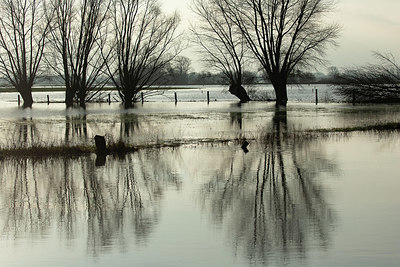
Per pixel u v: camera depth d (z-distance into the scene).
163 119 35.91
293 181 14.74
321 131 26.66
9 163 18.39
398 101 46.53
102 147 19.94
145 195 13.48
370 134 25.38
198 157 19.08
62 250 9.62
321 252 9.16
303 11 50.72
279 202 12.52
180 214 11.70
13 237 10.40
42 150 19.91
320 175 15.49
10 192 14.09
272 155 19.25
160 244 9.78
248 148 21.16
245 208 12.05
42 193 13.94
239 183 14.63
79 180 15.44
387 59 45.34
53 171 16.84
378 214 11.30
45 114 42.47
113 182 15.09
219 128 28.95
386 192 13.22
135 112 43.88
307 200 12.63
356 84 46.53
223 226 10.75
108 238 10.22
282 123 31.50
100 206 12.55
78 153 20.20
